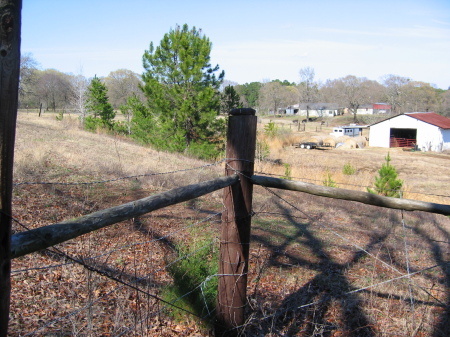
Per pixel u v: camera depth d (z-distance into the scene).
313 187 3.39
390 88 91.75
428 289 5.11
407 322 4.14
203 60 19.27
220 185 2.92
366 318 4.19
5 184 1.49
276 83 106.81
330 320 4.11
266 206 8.95
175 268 3.98
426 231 8.15
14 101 1.48
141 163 12.48
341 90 96.12
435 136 44.47
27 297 3.79
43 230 1.72
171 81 20.55
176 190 2.55
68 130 21.36
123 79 57.56
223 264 3.22
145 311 3.59
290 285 4.85
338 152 39.94
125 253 5.03
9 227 1.53
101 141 17.84
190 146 19.22
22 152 11.33
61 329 3.26
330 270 5.43
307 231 7.19
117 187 9.13
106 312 3.63
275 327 3.83
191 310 3.58
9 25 1.43
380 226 8.20
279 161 28.27
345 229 7.64
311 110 100.00
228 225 3.17
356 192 3.47
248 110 3.08
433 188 22.36
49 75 54.28
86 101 27.72
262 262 5.48
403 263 6.00
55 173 9.67
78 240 5.27
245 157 3.13
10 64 1.45
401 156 38.56
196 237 5.69
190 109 19.02
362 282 5.12
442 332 3.99
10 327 3.26
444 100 86.81
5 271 1.54
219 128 20.92
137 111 21.73
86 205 7.20
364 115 91.31
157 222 6.67
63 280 4.16
